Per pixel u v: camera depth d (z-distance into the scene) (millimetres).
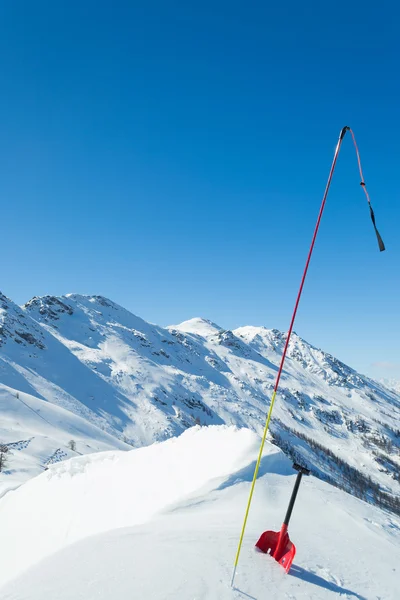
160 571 5902
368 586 6676
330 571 6926
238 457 13938
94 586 5508
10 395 142375
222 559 6445
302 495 12266
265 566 6441
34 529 14414
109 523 12555
